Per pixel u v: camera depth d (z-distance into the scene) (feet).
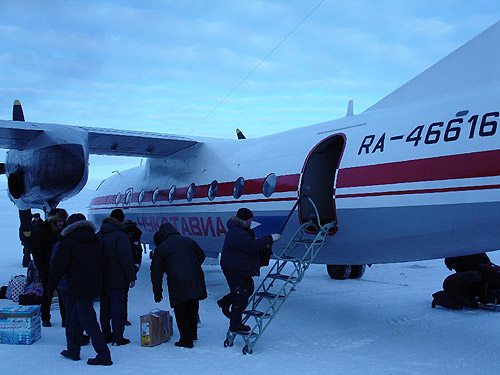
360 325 23.59
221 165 32.19
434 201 17.94
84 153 31.01
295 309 27.50
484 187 16.52
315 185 25.13
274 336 21.61
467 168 17.07
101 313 20.47
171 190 37.68
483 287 27.22
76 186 31.60
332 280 38.88
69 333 17.84
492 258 51.93
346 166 21.56
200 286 19.81
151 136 35.37
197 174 34.68
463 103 18.35
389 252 21.66
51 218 22.62
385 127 20.92
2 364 17.33
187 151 37.40
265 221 26.43
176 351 19.15
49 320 22.94
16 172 35.29
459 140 17.54
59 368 16.89
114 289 19.92
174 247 19.80
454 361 17.72
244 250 19.24
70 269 17.12
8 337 20.07
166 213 38.14
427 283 36.55
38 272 23.89
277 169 26.21
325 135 24.43
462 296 26.40
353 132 22.50
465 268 29.63
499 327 23.04
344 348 19.62
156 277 19.81
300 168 24.62
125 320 23.32
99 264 17.52
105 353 17.30
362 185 20.62
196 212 33.53
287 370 16.69
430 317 25.17
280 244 26.32
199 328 23.13
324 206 25.36
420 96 21.21
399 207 19.12
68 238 17.21
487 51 18.79
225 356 18.47
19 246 73.92
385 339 21.02
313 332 22.27
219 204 30.68
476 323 23.81
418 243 19.89
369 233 20.95
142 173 45.83
